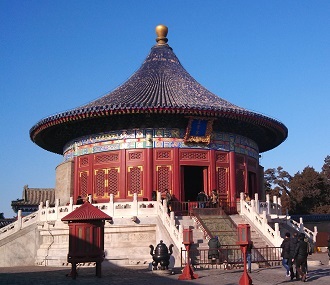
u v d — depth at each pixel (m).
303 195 76.94
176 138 45.44
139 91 48.56
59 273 29.98
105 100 47.38
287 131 52.22
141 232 36.16
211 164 45.84
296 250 23.50
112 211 37.06
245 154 49.47
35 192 82.81
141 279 25.22
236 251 32.66
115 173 45.44
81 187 47.78
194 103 45.25
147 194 43.88
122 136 45.78
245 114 44.78
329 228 59.03
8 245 39.06
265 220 37.06
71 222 26.89
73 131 49.38
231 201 45.97
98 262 26.81
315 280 23.86
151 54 56.53
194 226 36.03
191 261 30.81
